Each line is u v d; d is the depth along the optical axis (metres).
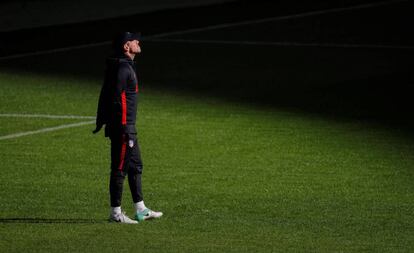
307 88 63.16
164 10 91.19
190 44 77.06
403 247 32.44
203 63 70.69
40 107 57.94
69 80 65.38
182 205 38.53
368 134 51.72
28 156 46.84
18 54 73.56
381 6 92.12
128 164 35.00
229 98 60.66
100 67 69.69
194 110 57.34
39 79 65.62
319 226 35.31
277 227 35.09
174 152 47.78
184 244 32.31
